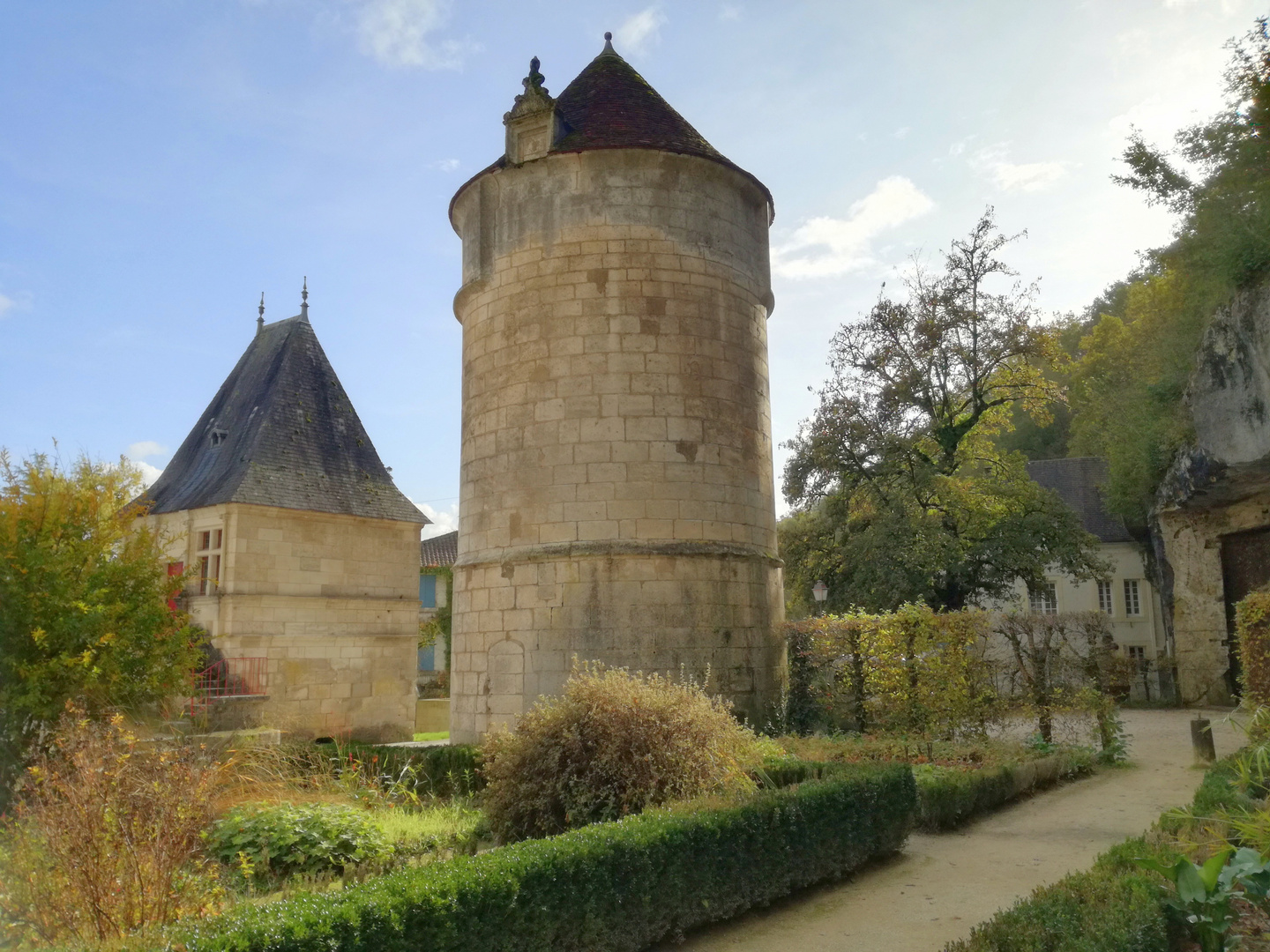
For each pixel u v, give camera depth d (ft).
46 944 18.02
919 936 22.26
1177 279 78.54
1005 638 51.06
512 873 18.79
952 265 88.38
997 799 37.42
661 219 48.96
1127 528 107.45
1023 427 163.43
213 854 25.94
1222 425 68.13
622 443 46.26
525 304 49.06
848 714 48.78
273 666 75.46
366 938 16.03
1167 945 18.07
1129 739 55.52
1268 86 59.57
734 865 23.72
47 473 37.09
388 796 36.78
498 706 45.62
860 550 83.76
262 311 97.76
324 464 84.28
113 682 36.06
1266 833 20.20
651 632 44.34
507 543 47.21
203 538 79.25
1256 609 42.37
